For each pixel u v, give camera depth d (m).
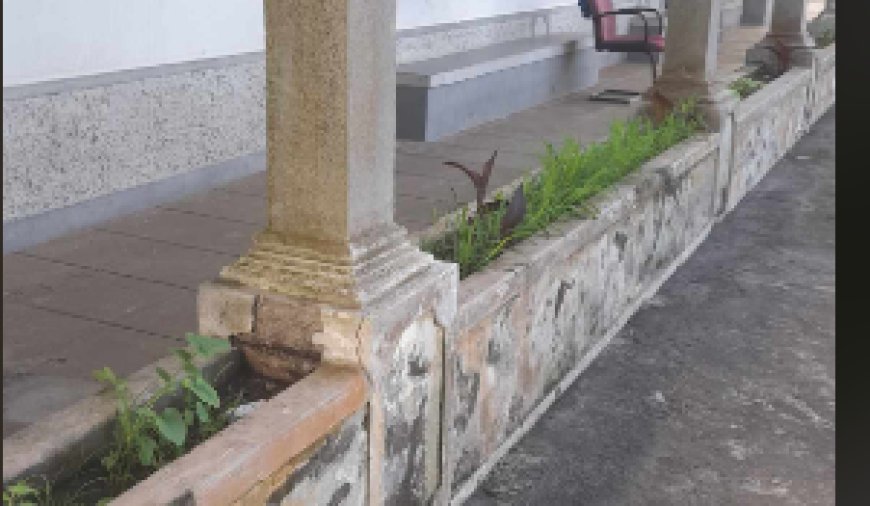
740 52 13.59
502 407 3.13
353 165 2.16
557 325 3.56
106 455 1.85
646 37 9.04
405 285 2.31
